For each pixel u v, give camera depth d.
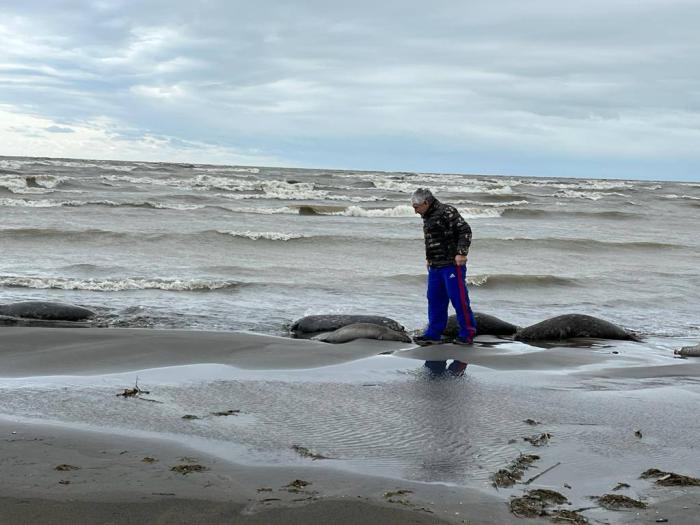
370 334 9.59
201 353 8.34
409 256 19.12
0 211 23.92
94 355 8.04
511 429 5.64
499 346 9.59
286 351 8.60
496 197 41.44
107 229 20.78
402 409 6.18
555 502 4.11
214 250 18.58
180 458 4.70
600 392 6.97
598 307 13.49
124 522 3.66
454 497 4.13
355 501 4.00
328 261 17.81
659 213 37.19
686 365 8.35
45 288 12.77
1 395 6.21
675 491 4.32
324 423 5.70
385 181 51.19
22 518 3.65
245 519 3.74
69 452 4.72
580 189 55.56
